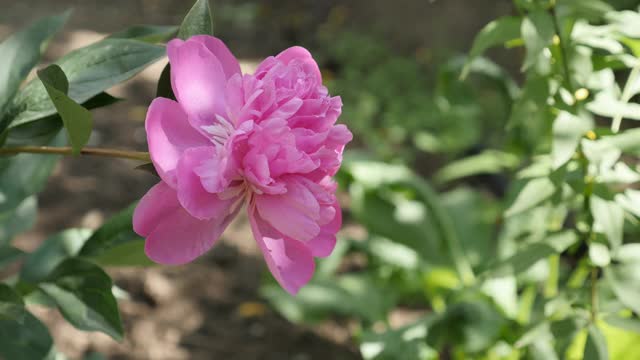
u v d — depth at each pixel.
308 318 1.56
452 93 1.84
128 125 2.73
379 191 1.66
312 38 3.87
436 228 1.62
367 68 3.32
